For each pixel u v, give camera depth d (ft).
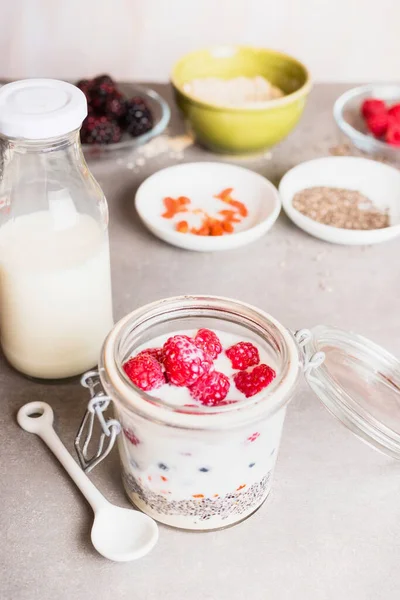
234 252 3.46
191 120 3.97
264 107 3.77
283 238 3.58
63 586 2.05
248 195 3.76
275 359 2.15
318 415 2.62
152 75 5.74
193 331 2.25
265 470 2.14
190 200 3.73
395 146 4.13
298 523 2.25
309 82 4.01
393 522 2.26
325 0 5.38
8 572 2.08
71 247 2.43
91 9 5.35
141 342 2.20
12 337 2.55
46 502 2.28
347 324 3.03
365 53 5.70
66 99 2.23
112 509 2.20
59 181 2.40
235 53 4.46
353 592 2.06
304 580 2.08
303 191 3.83
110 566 2.10
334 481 2.39
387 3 5.41
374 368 2.49
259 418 1.88
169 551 2.15
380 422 2.26
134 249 3.45
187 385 2.02
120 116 4.20
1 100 2.20
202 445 1.91
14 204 2.45
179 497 2.08
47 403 2.60
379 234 3.42
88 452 2.43
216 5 5.37
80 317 2.50
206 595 2.04
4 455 2.42
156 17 5.41
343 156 4.10
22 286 2.39
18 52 5.58
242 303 2.18
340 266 3.40
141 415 1.87
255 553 2.15
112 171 3.99
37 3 5.31
